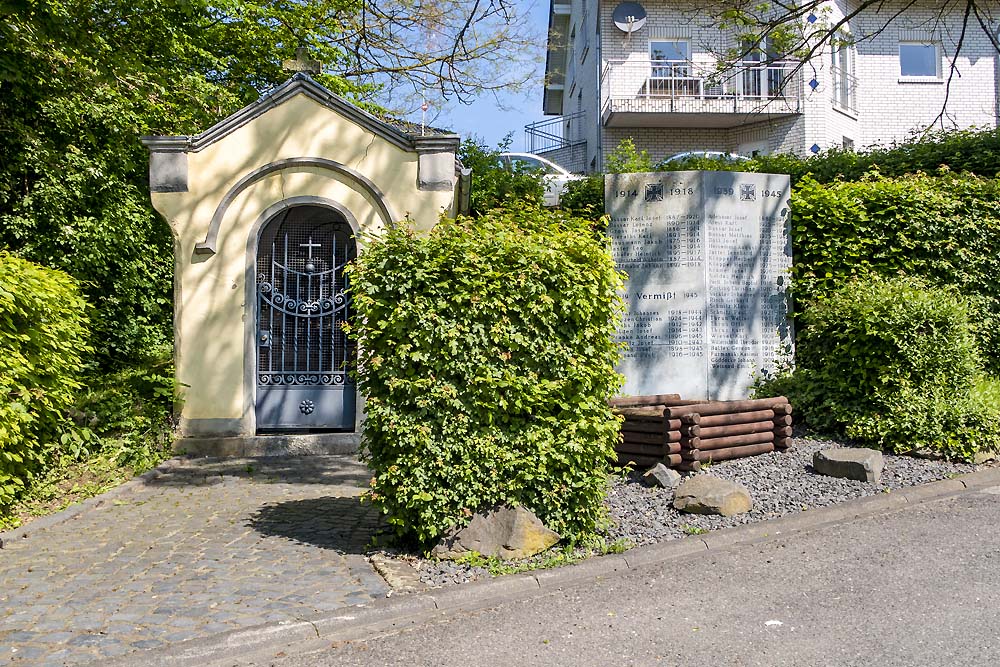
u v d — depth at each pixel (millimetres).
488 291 6285
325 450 10648
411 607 5348
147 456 9727
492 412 6258
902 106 24703
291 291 11031
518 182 16516
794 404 10445
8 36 11578
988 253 11617
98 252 13602
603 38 24469
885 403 9602
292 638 4922
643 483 8289
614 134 24750
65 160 13359
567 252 6621
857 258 11602
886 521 7176
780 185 11797
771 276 11688
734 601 5406
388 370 6234
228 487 8883
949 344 9656
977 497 7836
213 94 15672
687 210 11469
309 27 17594
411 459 6211
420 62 14805
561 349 6445
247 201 10906
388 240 6430
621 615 5238
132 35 13336
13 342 7773
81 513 7801
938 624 4840
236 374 10727
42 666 4438
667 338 11414
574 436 6445
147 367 12367
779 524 7109
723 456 8953
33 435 7996
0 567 6172
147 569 6055
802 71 23250
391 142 11062
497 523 6242
